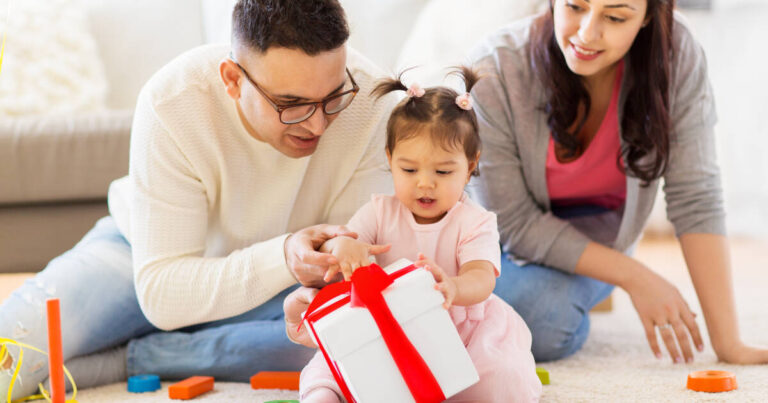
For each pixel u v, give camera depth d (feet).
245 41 3.99
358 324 3.38
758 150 10.82
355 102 4.80
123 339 5.16
